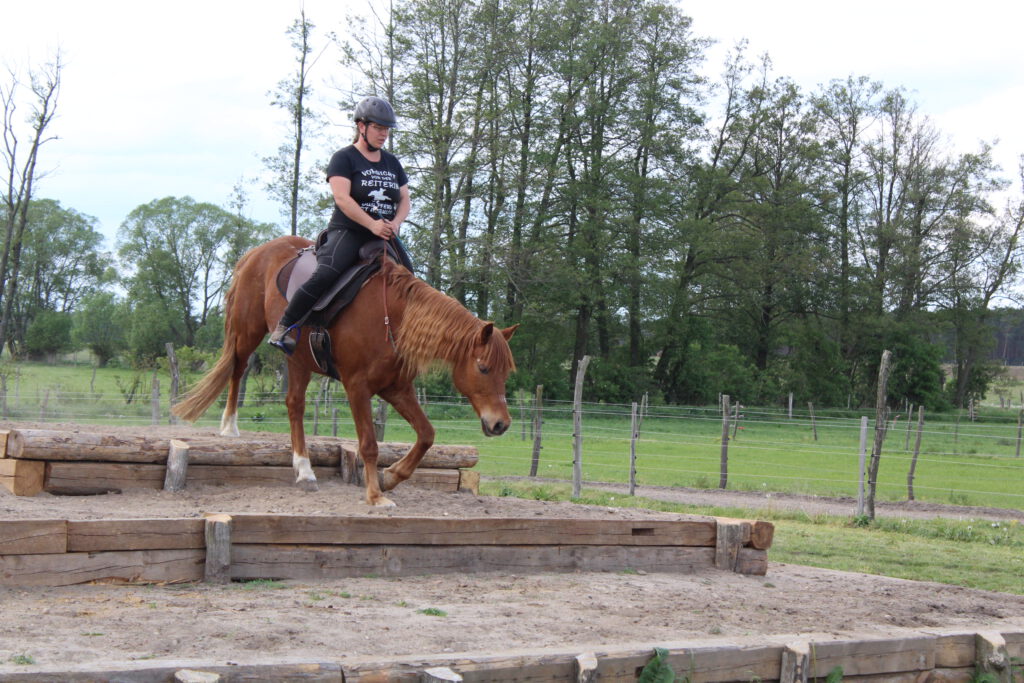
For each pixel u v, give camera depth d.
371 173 6.71
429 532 5.85
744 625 5.33
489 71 33.81
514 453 23.17
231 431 7.85
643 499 14.82
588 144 43.12
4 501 5.95
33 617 4.27
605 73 42.69
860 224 54.78
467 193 35.59
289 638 4.25
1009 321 55.44
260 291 7.35
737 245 46.59
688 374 48.75
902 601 6.48
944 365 57.91
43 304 72.31
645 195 42.72
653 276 42.94
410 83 32.12
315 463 7.58
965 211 53.47
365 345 6.40
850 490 18.45
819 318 53.84
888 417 37.03
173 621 4.38
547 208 41.78
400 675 3.88
